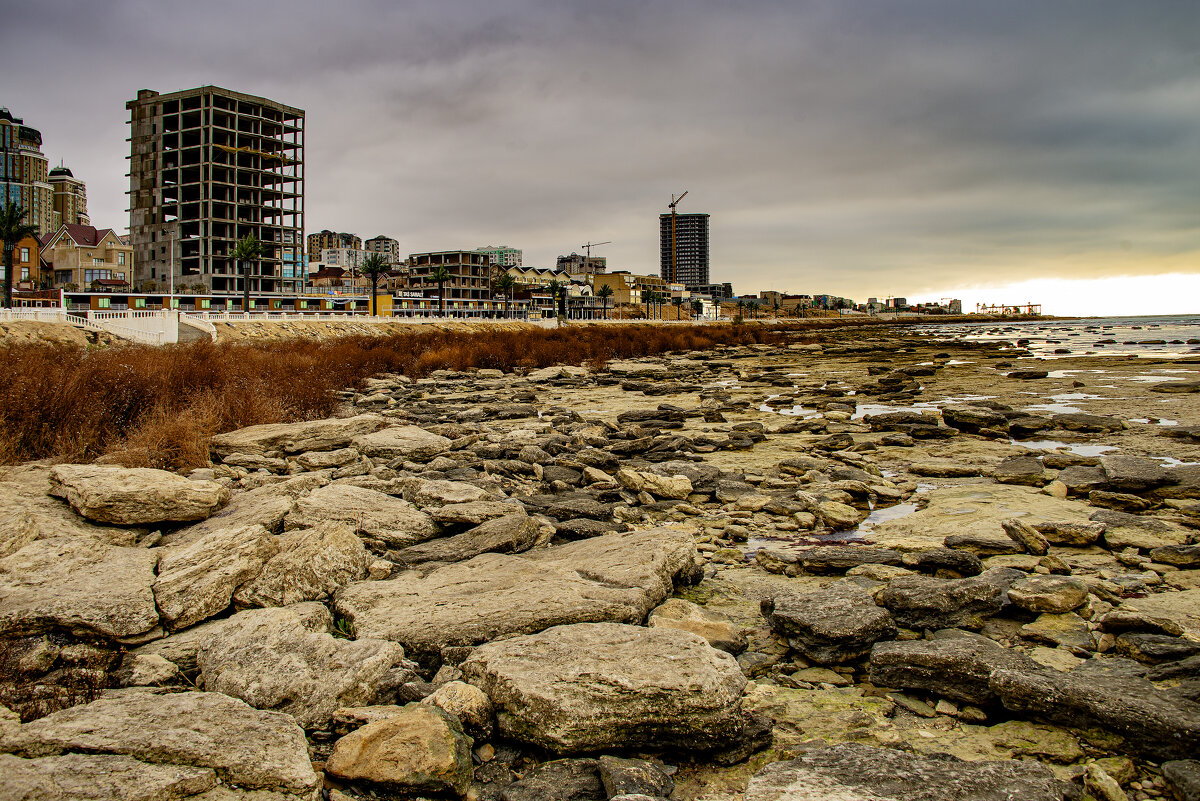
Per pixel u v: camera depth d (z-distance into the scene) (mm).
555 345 37812
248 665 4074
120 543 6023
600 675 3812
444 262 129000
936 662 4270
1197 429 12633
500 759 3721
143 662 4211
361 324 65438
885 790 3105
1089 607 5383
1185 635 4824
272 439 10883
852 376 27328
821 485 9469
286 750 3275
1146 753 3605
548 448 11820
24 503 6305
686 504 9047
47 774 2949
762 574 6559
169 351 20406
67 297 79938
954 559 6160
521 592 5172
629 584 5379
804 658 4848
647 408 18375
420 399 20531
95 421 11359
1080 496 8945
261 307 98000
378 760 3391
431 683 4223
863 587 5992
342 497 7297
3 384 11352
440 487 7938
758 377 25688
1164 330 88938
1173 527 7160
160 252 108875
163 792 2912
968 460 11312
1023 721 3994
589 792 3406
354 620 4953
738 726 3771
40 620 4297
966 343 52375
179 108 108812
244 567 5273
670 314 168625
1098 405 17188
